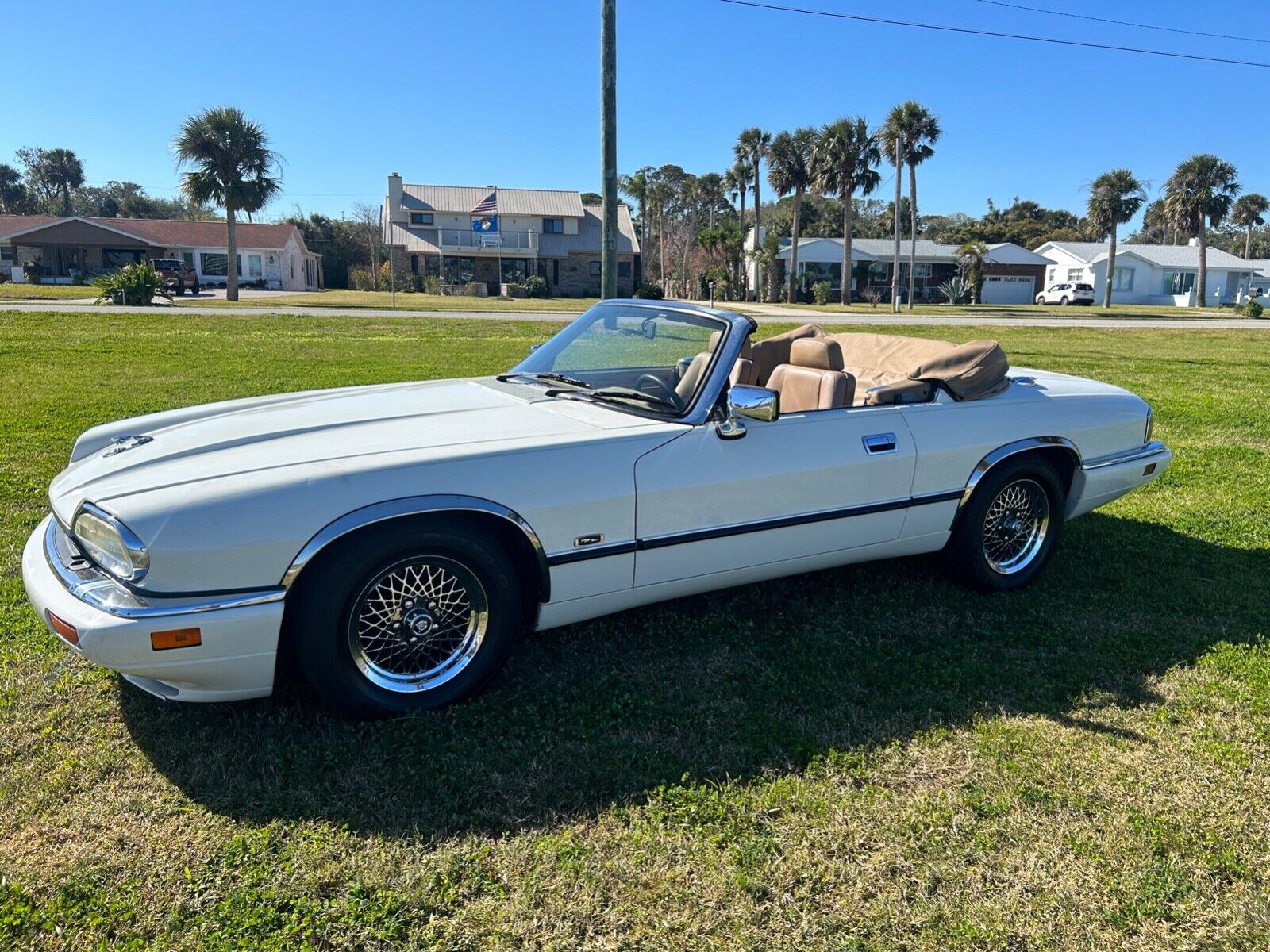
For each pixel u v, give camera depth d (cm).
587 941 210
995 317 3694
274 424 338
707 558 347
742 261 5991
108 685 320
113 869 228
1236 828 254
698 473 336
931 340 464
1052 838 249
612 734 299
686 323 377
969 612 409
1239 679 345
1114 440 459
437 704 307
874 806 262
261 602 265
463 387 416
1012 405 425
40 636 355
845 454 370
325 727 297
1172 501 605
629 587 334
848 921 217
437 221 5322
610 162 997
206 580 260
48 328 1820
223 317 2266
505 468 300
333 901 220
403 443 308
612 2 961
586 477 313
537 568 310
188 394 973
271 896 220
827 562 384
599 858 237
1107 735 303
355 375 1155
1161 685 340
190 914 214
